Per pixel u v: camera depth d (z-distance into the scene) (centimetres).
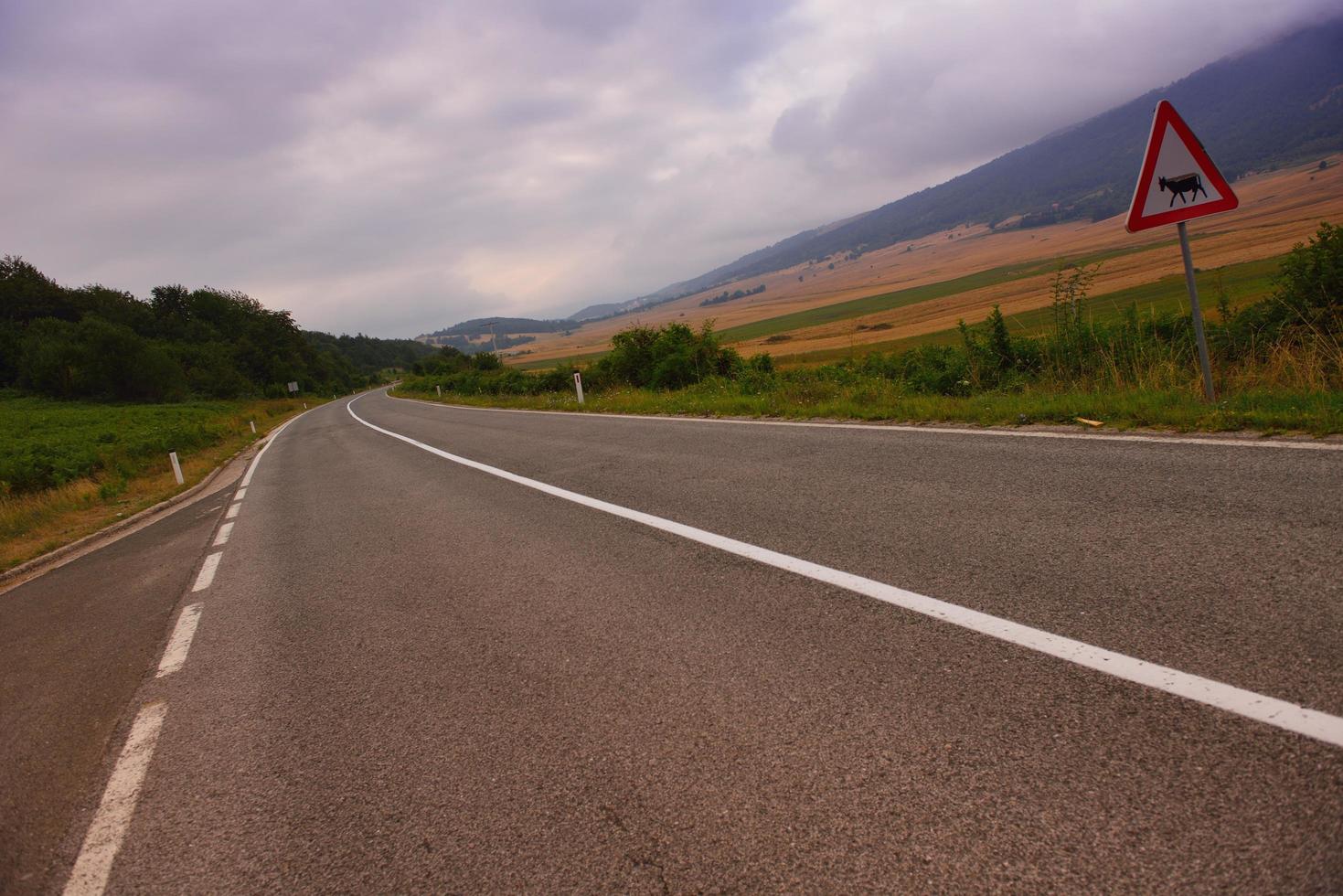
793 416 1071
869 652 271
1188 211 600
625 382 2539
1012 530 384
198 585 593
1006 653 253
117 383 6122
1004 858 162
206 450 2630
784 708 242
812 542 420
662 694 266
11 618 605
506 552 519
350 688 323
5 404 5488
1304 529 321
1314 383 606
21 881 220
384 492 946
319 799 237
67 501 1431
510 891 180
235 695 341
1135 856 156
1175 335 897
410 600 443
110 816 250
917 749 207
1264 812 160
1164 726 196
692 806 199
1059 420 698
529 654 326
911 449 664
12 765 306
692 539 471
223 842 222
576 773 226
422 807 222
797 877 167
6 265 8700
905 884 159
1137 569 307
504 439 1419
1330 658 215
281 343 11438
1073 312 982
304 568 585
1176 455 493
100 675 407
